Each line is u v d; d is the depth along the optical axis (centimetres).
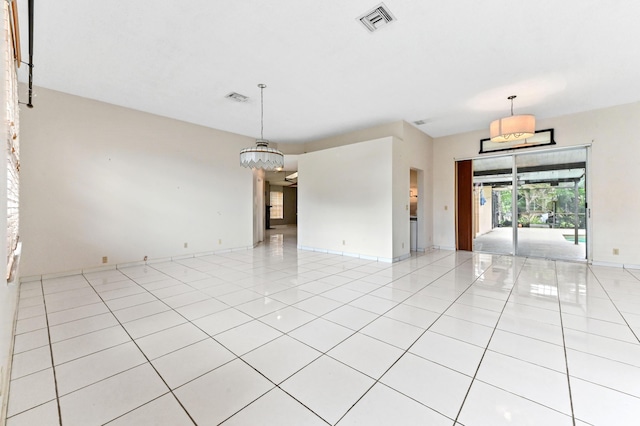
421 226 675
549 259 569
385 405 154
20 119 385
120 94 434
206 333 239
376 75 377
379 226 557
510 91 428
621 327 248
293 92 430
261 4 245
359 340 227
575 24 270
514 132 438
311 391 166
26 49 309
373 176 566
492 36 290
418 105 484
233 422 142
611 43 301
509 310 290
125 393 163
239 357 202
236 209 671
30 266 396
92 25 272
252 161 428
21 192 389
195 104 478
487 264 523
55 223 417
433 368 188
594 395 160
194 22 268
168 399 159
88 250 448
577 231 564
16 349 211
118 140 479
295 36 290
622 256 484
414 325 255
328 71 365
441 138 701
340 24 271
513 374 181
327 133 672
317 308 297
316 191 672
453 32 284
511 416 145
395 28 278
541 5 246
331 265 514
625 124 477
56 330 243
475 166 671
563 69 359
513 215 619
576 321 261
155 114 525
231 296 336
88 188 447
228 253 641
